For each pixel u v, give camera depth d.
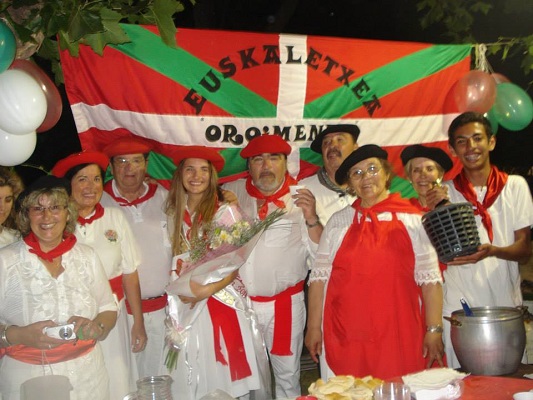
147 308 4.32
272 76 4.84
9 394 3.21
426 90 5.22
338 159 4.71
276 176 4.43
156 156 4.66
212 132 4.73
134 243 4.20
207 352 3.93
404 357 3.74
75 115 4.43
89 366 3.35
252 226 3.89
